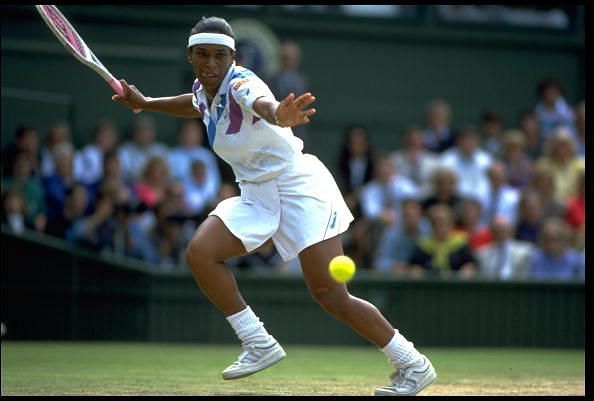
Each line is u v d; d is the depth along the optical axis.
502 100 47.94
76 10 42.50
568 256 34.16
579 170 36.97
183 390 17.95
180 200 34.88
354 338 32.97
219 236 16.14
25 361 24.70
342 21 45.97
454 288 33.31
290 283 32.88
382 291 33.12
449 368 24.75
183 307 32.78
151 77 41.28
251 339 16.41
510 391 19.00
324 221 16.02
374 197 37.19
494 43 47.75
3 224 31.58
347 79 46.09
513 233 35.84
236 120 15.73
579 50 48.62
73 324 32.25
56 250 32.09
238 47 43.47
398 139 46.69
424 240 34.34
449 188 36.19
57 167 32.72
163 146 41.19
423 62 47.12
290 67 40.12
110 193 33.53
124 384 19.09
